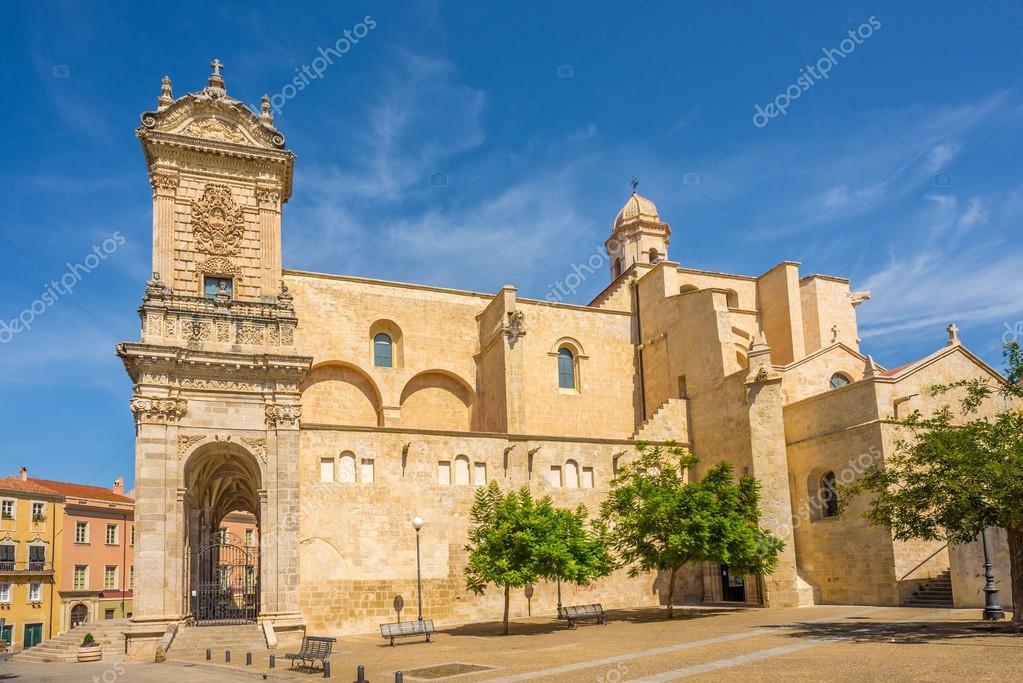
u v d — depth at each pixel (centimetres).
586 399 5678
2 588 7269
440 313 5503
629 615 4316
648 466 4441
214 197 4434
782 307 5975
